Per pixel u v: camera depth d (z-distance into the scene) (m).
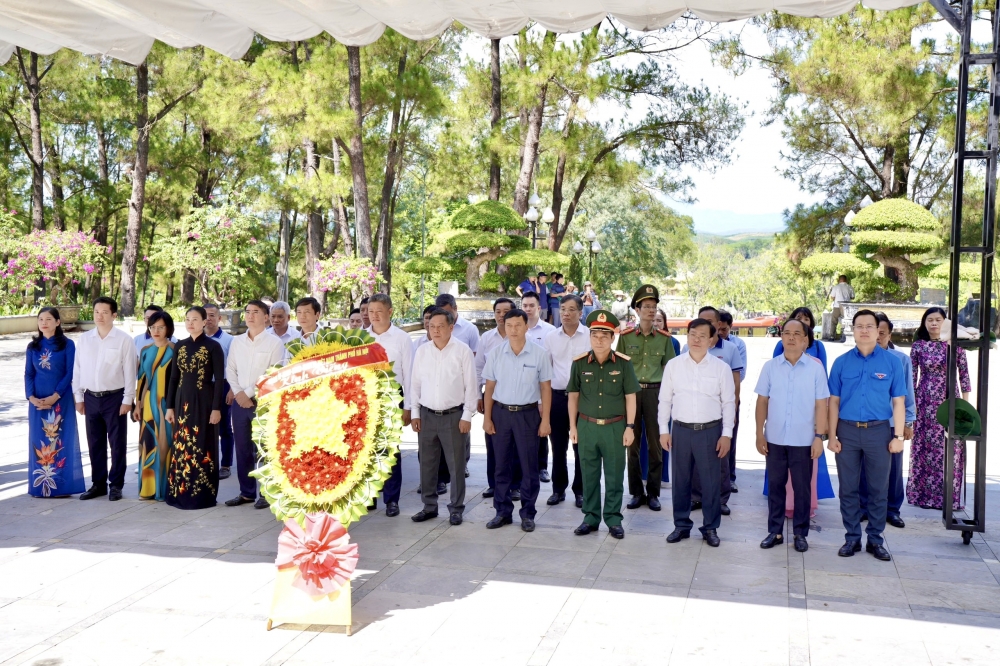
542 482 8.23
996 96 6.10
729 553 5.93
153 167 31.73
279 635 4.55
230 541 6.20
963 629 4.59
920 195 26.23
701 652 4.31
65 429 7.49
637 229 42.03
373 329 7.20
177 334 21.53
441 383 6.55
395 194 34.66
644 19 6.39
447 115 24.41
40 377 7.42
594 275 35.62
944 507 6.26
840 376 5.91
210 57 25.25
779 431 5.96
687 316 56.34
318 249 29.56
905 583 5.31
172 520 6.77
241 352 7.11
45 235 24.38
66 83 29.52
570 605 4.94
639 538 6.30
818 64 21.98
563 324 7.28
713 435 6.07
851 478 5.88
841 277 23.14
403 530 6.48
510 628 4.62
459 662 4.22
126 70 30.36
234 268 24.14
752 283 64.25
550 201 34.50
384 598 5.07
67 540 6.21
